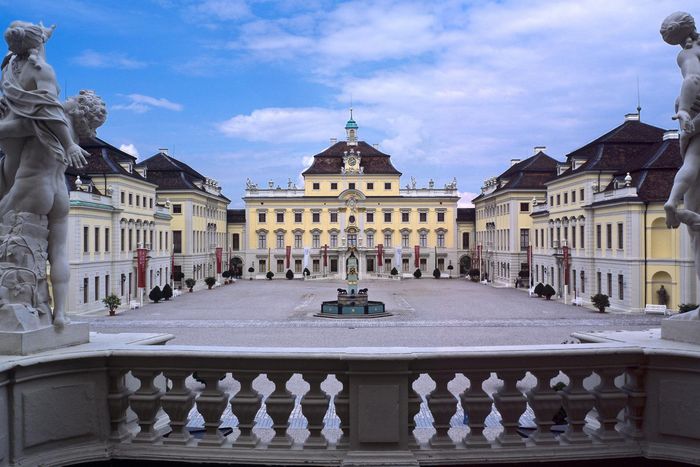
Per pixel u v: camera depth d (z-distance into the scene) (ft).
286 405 15.17
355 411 14.65
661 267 133.08
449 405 15.16
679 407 14.92
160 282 203.00
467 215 328.29
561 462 15.08
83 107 16.57
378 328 112.78
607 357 15.23
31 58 15.51
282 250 313.12
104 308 150.82
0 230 15.76
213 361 15.17
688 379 14.83
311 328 113.39
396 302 168.86
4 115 15.72
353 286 152.46
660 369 15.21
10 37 15.58
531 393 15.46
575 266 169.68
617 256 143.33
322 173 312.71
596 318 126.62
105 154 163.94
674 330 16.47
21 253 15.53
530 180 237.66
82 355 15.11
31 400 14.47
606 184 158.30
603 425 15.56
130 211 171.42
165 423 17.48
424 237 314.55
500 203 257.14
